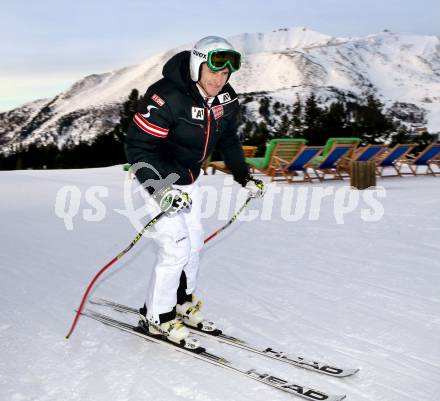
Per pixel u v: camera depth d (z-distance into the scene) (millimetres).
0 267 4664
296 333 3084
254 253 5098
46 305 3623
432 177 12203
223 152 3305
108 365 2689
